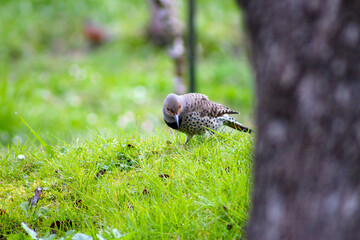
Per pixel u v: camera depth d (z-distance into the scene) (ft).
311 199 15.23
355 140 14.55
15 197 29.55
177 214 24.23
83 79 83.15
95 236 24.04
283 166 15.62
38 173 31.76
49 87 78.69
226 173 26.99
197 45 91.66
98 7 112.57
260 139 16.31
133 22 107.45
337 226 14.89
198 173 27.63
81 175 29.78
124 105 74.43
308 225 15.31
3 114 58.95
